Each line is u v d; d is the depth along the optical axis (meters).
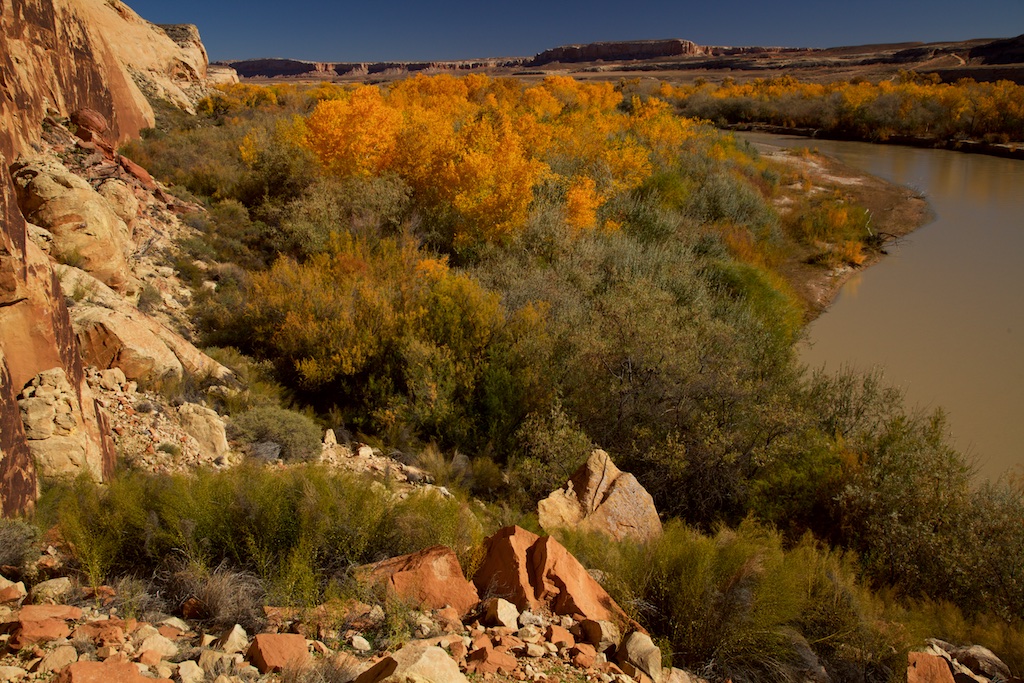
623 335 9.72
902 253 20.81
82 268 9.05
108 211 10.52
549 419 8.47
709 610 4.22
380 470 7.41
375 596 3.83
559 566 4.18
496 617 3.76
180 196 15.45
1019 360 13.38
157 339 8.02
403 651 2.86
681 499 7.81
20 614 3.13
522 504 7.29
